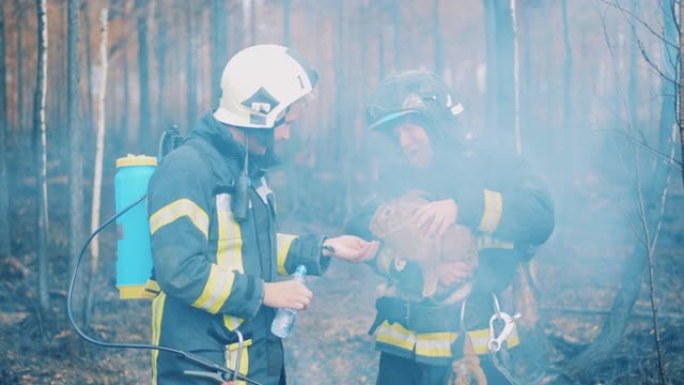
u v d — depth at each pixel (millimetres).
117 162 2857
